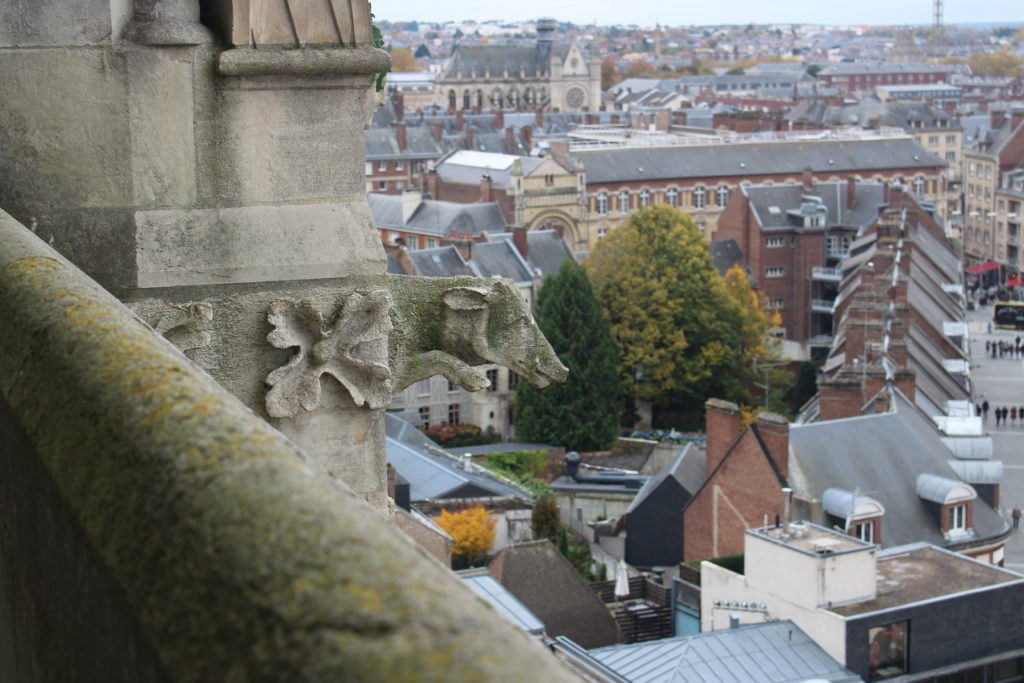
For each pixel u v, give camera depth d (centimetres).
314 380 1023
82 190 996
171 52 989
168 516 429
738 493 7738
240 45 986
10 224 833
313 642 348
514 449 12300
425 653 335
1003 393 14988
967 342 14200
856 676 5194
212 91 996
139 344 565
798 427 7831
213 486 425
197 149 998
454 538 8056
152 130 991
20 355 625
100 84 987
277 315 1012
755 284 17825
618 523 9119
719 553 7850
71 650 517
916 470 7869
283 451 446
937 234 18188
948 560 5788
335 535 384
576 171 19438
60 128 991
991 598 5459
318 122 1016
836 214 18612
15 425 602
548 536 8488
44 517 550
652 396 13888
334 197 1028
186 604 395
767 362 14762
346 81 1012
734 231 18675
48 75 987
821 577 5372
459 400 13338
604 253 14012
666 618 7425
